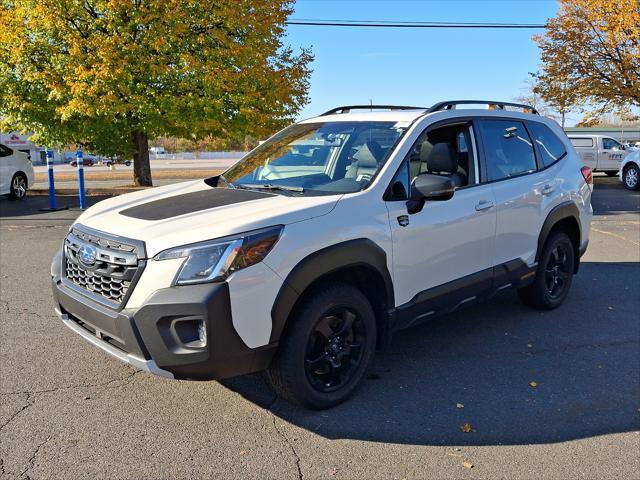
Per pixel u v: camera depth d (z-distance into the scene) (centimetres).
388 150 389
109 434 319
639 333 491
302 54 2080
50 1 1500
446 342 467
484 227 433
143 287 296
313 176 399
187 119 1742
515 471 289
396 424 335
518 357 438
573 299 589
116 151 1973
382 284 363
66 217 1127
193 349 291
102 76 1537
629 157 1769
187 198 379
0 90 1652
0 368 402
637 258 789
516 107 521
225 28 1716
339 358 350
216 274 290
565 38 2277
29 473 281
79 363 412
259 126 1923
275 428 329
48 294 583
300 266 315
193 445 309
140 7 1591
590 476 285
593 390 382
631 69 2186
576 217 541
